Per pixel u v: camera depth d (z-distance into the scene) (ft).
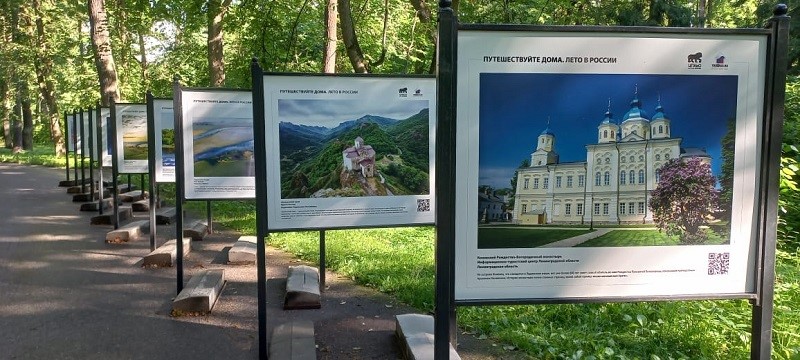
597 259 9.89
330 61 40.70
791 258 23.86
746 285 10.29
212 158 21.50
